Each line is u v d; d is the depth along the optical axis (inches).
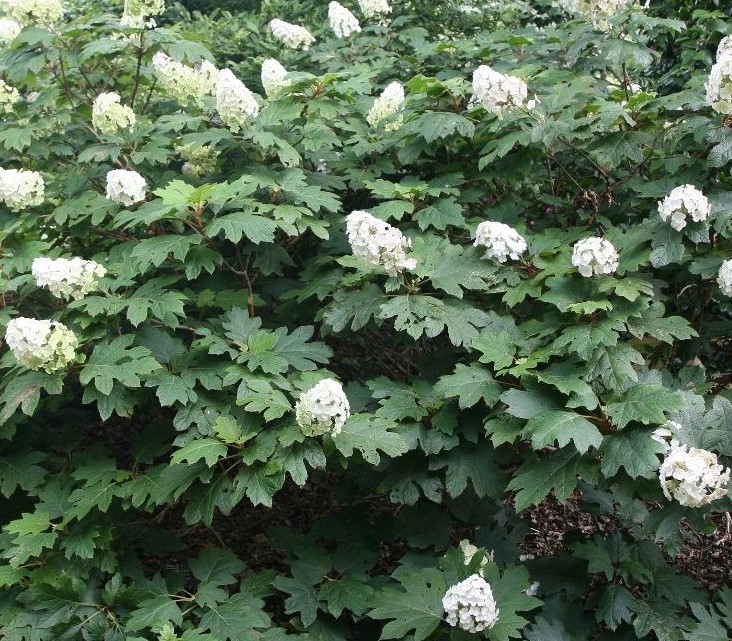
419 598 110.5
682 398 101.8
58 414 153.9
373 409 130.0
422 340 154.3
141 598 116.6
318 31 233.8
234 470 117.6
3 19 174.9
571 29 170.4
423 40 206.4
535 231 154.8
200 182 147.9
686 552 157.6
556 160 147.3
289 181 139.2
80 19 160.2
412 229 143.9
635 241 125.3
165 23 299.9
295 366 123.6
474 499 133.6
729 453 107.3
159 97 186.4
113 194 131.3
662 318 119.0
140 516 137.6
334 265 141.8
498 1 253.3
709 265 124.1
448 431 117.7
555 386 109.6
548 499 174.6
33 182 142.6
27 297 138.2
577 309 114.1
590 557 119.1
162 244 123.4
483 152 141.6
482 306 137.5
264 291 149.0
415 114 149.3
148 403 154.3
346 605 114.5
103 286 125.0
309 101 147.4
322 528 134.2
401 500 121.8
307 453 109.8
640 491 105.8
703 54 182.5
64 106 177.8
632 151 133.6
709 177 135.6
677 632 110.3
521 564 126.0
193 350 124.3
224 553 126.5
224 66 249.1
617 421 102.6
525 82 150.3
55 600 113.7
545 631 114.1
